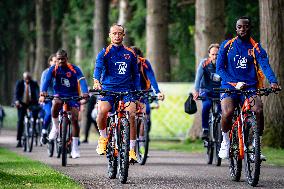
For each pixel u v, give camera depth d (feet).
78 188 55.06
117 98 64.75
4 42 321.52
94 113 152.66
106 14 205.05
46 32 261.24
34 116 119.96
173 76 211.41
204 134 86.33
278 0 111.45
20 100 123.54
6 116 288.92
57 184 57.47
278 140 112.57
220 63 63.72
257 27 163.73
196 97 85.92
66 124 84.28
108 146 65.67
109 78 65.51
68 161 91.45
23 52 356.59
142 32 208.64
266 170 76.13
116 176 67.41
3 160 88.12
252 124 59.26
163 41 164.86
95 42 205.16
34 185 56.59
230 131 64.44
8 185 55.83
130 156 64.64
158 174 71.36
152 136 160.56
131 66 66.03
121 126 62.49
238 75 63.46
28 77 123.34
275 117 112.98
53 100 88.74
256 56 63.00
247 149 60.23
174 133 160.04
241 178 66.69
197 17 140.26
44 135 103.65
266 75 62.13
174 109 160.15
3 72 345.92
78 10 254.06
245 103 61.31
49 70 88.74
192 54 201.36
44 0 261.44
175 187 58.23
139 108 86.48
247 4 167.73
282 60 111.65
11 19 319.27
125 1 212.02
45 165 78.89
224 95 64.03
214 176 69.10
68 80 88.99
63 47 290.56
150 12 165.27
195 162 90.17
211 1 137.90
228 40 63.77
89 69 265.75
